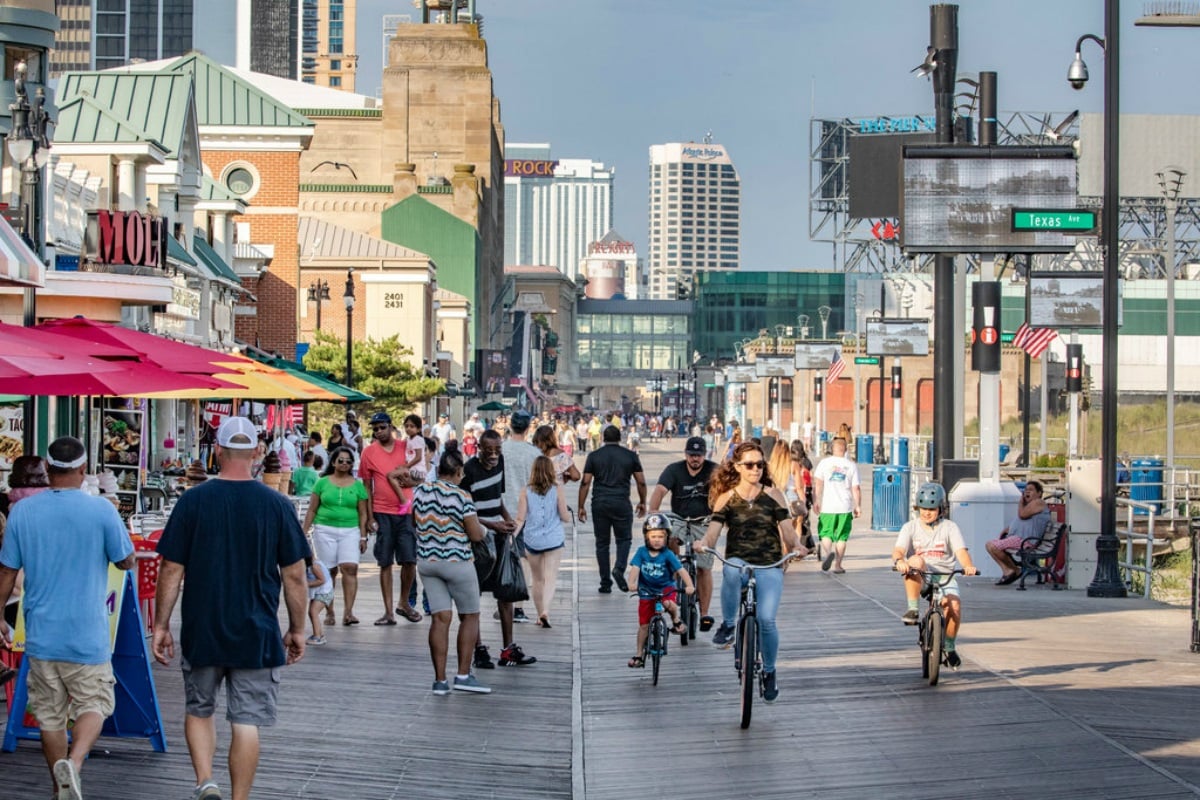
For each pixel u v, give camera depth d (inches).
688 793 734.5
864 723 882.8
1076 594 1551.4
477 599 1010.7
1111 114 1512.1
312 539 1299.2
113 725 789.9
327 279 5477.4
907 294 7017.7
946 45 1948.8
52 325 1133.1
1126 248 6855.3
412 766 791.7
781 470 1445.6
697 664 1117.7
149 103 2751.0
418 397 4151.1
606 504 1581.0
